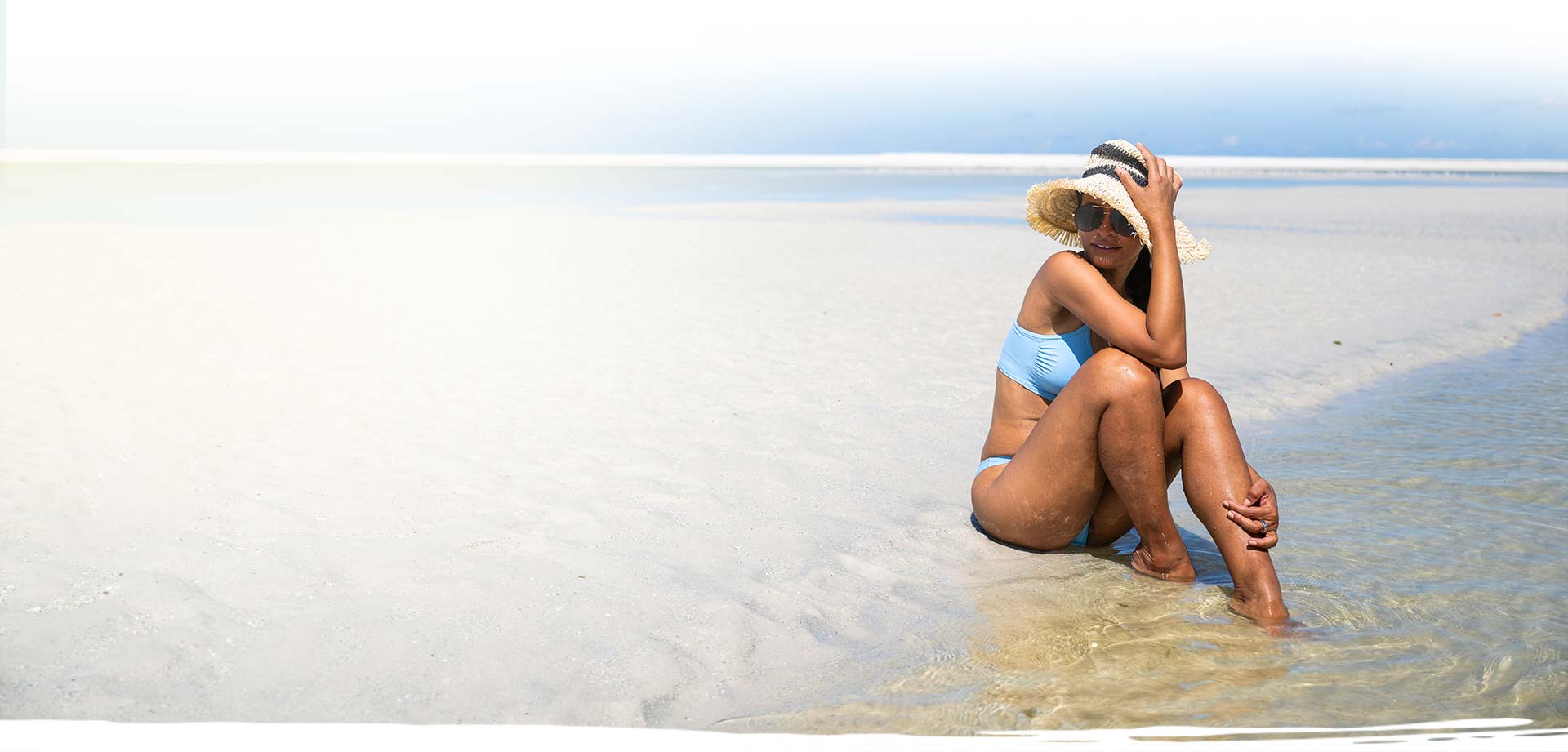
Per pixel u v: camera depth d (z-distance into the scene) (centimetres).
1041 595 322
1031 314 343
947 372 673
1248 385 640
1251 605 306
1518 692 258
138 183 3350
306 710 248
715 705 257
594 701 257
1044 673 272
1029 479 335
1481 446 502
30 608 299
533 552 354
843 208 2483
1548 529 382
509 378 643
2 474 430
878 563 352
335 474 439
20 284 1003
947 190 3522
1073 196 331
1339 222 2050
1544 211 2377
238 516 384
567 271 1201
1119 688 262
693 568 344
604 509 402
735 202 2758
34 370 639
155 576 325
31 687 255
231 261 1233
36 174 3956
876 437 516
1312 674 268
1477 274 1202
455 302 959
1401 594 321
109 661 270
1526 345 782
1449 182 4425
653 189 3575
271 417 537
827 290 1067
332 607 306
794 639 294
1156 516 320
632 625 299
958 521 394
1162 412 307
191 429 510
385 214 2086
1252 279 1156
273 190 3009
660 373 662
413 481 432
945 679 269
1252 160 9700
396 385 618
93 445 477
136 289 991
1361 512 404
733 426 532
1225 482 306
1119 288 336
